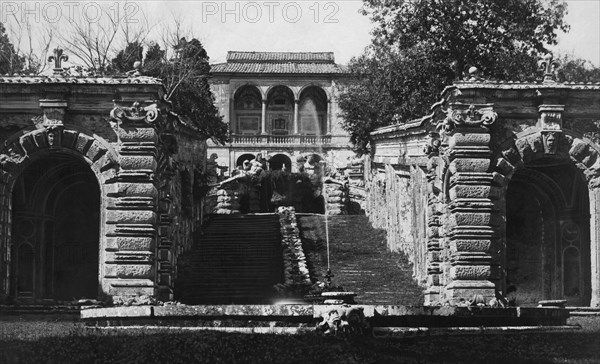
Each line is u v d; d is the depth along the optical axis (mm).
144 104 39125
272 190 70062
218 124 66312
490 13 57000
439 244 41312
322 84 101375
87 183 44000
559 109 39812
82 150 39094
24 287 42625
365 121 60406
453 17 57062
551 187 44062
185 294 42188
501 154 39781
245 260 46594
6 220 39094
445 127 39969
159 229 40156
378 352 22984
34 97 39219
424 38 57688
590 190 40094
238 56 104062
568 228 43938
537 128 39969
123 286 38156
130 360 22141
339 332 24312
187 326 26141
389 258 48344
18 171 39281
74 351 23219
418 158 46094
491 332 26781
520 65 56938
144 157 38906
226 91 101312
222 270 45188
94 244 44469
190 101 61938
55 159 41844
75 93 39156
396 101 59125
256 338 23812
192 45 62406
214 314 25969
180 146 46812
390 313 25688
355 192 67750
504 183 39688
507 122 40000
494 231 39250
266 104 102375
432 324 26625
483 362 22391
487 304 37281
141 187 38750
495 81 39656
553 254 44469
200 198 52000
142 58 60219
